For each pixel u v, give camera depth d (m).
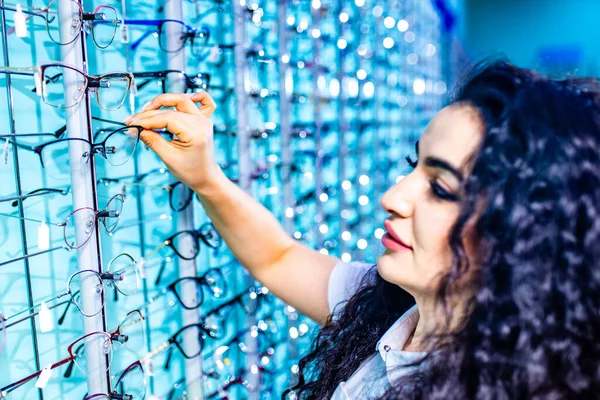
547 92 0.53
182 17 0.99
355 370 0.74
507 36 5.41
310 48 1.69
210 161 0.80
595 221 0.50
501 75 0.56
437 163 0.55
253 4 1.22
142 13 0.96
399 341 0.68
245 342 1.26
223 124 1.21
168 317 1.07
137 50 0.94
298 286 0.92
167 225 1.06
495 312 0.53
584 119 0.52
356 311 0.81
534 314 0.51
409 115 2.76
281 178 1.47
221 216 0.88
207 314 1.10
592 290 0.51
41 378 0.69
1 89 0.71
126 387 0.83
